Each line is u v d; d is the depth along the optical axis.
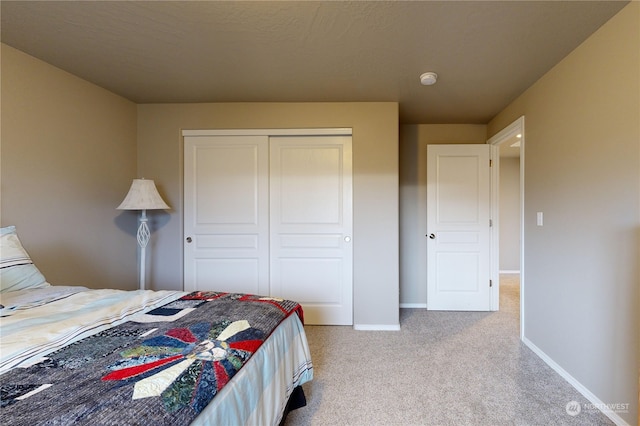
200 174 2.82
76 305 1.29
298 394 1.52
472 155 3.19
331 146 2.81
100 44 1.79
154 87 2.41
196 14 1.52
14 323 1.06
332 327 2.78
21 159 1.84
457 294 3.22
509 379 1.88
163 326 1.10
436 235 3.23
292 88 2.42
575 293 1.80
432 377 1.91
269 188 2.84
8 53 1.78
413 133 3.41
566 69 1.89
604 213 1.58
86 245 2.27
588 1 1.40
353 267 2.75
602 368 1.59
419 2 1.42
